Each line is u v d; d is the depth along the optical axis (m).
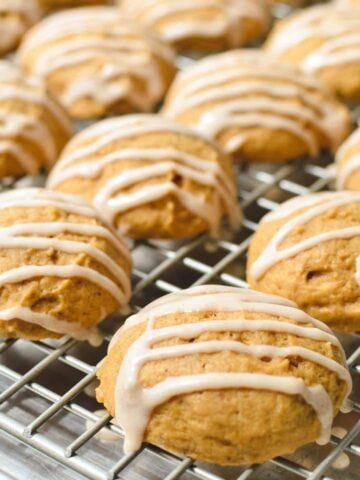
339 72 0.41
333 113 0.38
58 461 0.24
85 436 0.25
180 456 0.25
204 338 0.25
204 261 0.33
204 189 0.33
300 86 0.38
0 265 0.28
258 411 0.24
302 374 0.25
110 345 0.27
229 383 0.24
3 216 0.29
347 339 0.29
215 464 0.25
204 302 0.26
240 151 0.37
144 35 0.43
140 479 0.25
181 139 0.34
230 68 0.39
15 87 0.38
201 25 0.45
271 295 0.27
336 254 0.29
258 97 0.37
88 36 0.42
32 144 0.37
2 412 0.27
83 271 0.29
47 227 0.29
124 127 0.34
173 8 0.46
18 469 0.25
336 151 0.38
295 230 0.30
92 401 0.27
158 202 0.33
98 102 0.40
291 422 0.24
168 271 0.32
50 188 0.35
